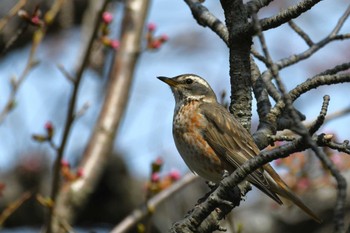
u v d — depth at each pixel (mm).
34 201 16797
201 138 11672
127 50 15117
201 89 12891
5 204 16562
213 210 8352
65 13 16891
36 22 12023
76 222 17453
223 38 10516
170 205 16156
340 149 7961
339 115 13336
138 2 15477
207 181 11258
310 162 13562
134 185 17516
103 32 12625
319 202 15461
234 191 8859
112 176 17359
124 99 14812
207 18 10750
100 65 15438
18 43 18234
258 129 9852
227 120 11609
